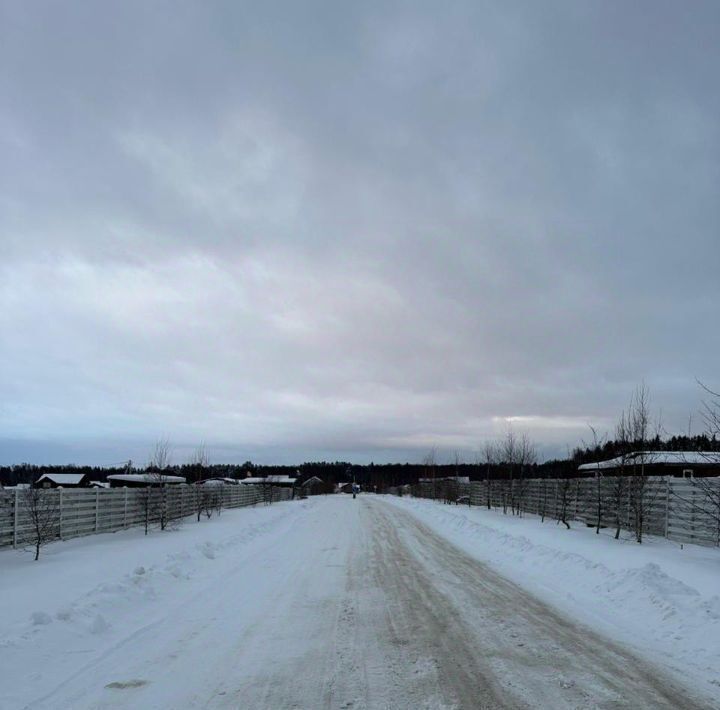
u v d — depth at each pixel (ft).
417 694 17.67
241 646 22.47
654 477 56.85
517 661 20.83
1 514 46.14
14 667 19.26
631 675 19.39
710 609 25.96
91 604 26.86
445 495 157.99
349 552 51.13
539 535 58.18
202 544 49.34
